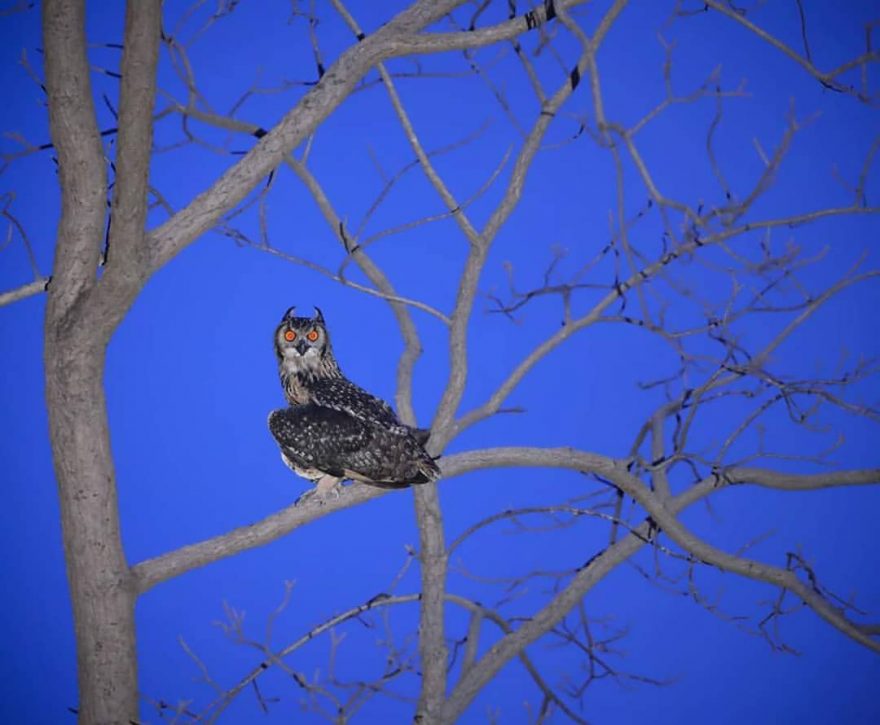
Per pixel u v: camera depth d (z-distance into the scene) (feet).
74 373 32.68
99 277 32.89
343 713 37.11
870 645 40.93
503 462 39.55
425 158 37.32
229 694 35.50
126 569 34.35
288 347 43.70
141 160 30.32
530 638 41.73
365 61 35.04
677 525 41.29
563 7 36.70
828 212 39.22
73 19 30.30
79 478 33.22
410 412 43.32
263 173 33.88
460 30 37.45
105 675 33.99
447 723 40.27
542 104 38.04
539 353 41.11
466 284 38.63
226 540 36.22
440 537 40.42
